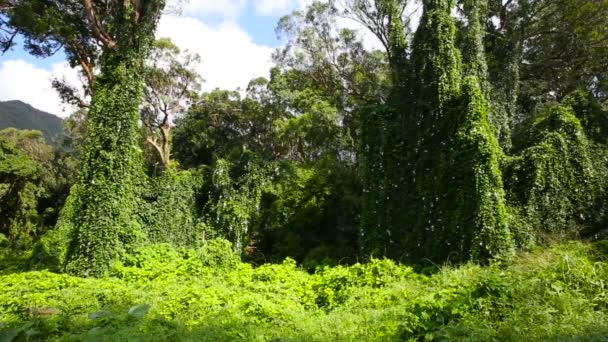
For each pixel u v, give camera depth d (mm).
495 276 6898
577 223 12500
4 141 31359
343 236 18453
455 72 14500
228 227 17625
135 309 4023
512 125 16359
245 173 18547
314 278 11547
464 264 11875
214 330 6379
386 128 15336
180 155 36562
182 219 17672
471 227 12172
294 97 27312
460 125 13352
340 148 24891
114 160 14391
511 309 6117
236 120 35844
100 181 14062
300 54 26438
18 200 31141
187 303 8414
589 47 20656
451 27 14953
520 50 19125
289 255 18531
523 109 21781
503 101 16172
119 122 14609
